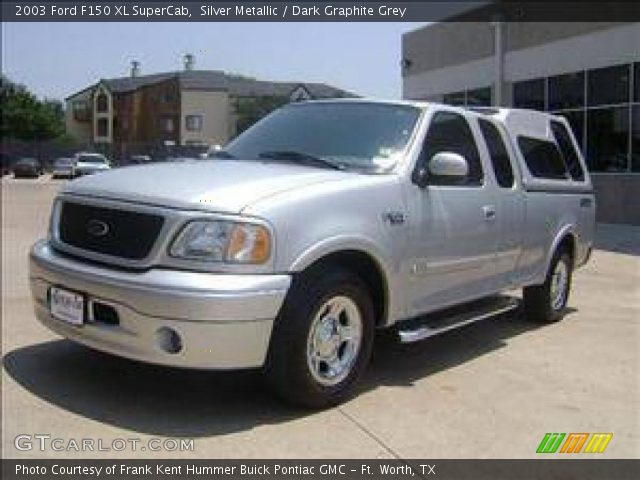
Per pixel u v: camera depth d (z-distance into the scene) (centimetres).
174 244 471
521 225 727
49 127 7606
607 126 2056
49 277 514
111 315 485
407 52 3061
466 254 645
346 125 632
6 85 7450
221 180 515
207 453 444
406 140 610
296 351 494
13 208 2161
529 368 648
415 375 614
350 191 536
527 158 768
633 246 1539
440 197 612
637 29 1941
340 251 523
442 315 658
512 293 932
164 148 6097
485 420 524
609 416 545
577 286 1059
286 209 491
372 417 515
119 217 494
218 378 565
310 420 503
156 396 523
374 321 557
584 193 868
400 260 568
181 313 456
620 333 782
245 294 464
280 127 657
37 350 605
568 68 2188
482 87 2594
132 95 8950
